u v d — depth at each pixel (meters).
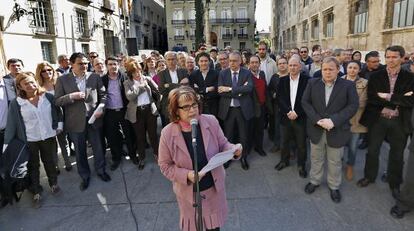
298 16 23.55
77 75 4.03
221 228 3.05
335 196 3.49
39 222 3.35
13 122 3.50
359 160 4.64
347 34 12.97
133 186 4.10
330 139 3.40
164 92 4.89
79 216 3.43
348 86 3.33
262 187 3.91
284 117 4.25
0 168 3.60
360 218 3.15
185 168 2.11
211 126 2.22
